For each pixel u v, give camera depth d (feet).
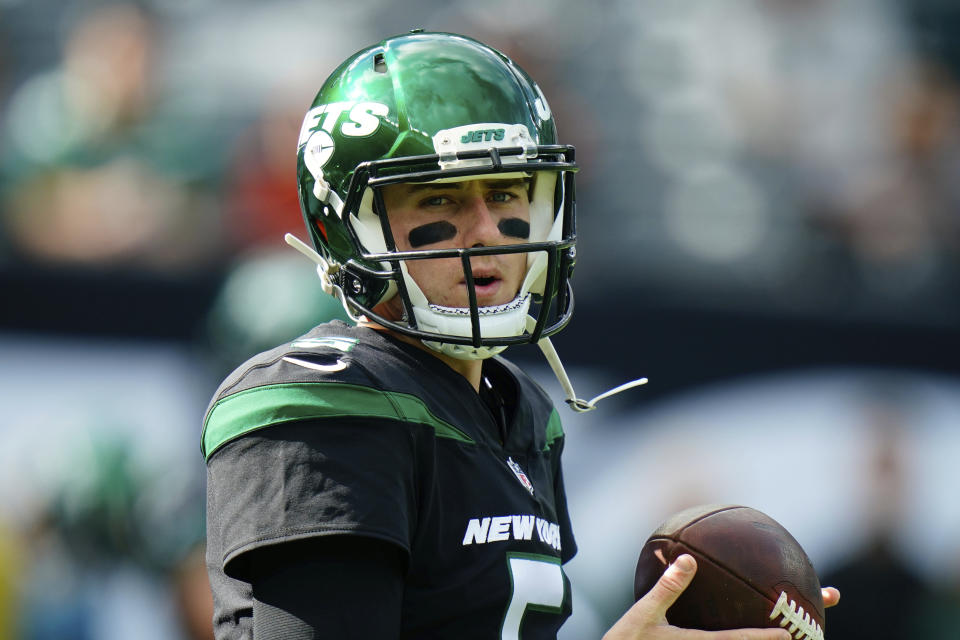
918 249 76.23
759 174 82.53
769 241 78.28
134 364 62.59
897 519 61.36
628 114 84.84
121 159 75.46
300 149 24.70
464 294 23.21
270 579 20.63
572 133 81.82
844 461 62.54
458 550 21.83
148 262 69.36
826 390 63.82
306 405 21.21
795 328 64.13
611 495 61.31
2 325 62.64
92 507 52.95
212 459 21.84
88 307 62.95
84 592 52.65
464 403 23.21
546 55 85.56
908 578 60.34
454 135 22.98
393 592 20.81
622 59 87.35
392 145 23.18
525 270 24.29
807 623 23.66
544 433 25.80
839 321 64.18
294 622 20.24
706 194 81.00
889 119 83.71
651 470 62.13
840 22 89.66
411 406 21.90
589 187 80.89
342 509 20.47
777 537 24.17
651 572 24.18
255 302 42.45
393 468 21.16
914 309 70.74
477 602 21.67
